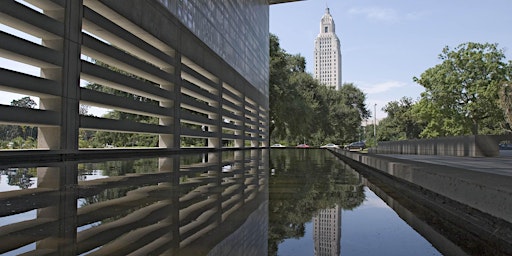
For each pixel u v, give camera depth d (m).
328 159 19.09
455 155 23.88
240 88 37.75
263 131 52.12
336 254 2.55
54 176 7.43
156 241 2.77
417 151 30.53
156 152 19.58
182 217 3.68
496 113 38.91
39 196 4.90
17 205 4.19
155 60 19.88
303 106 56.50
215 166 11.71
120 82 16.41
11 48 10.59
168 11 20.08
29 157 11.41
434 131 43.44
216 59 29.22
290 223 3.55
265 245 2.75
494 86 37.56
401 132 73.75
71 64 13.04
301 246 2.74
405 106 73.06
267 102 55.19
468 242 2.90
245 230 3.21
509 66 39.78
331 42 182.12
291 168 11.76
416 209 4.36
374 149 47.81
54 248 2.52
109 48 15.38
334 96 79.56
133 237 2.86
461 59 41.06
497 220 3.08
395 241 2.93
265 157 20.72
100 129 15.43
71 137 13.22
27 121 11.38
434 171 4.94
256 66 46.44
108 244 2.65
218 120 30.34
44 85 11.96
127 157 16.05
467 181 3.65
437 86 41.88
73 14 13.07
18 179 6.84
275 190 6.09
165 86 21.36
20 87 11.03
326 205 4.63
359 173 9.91
